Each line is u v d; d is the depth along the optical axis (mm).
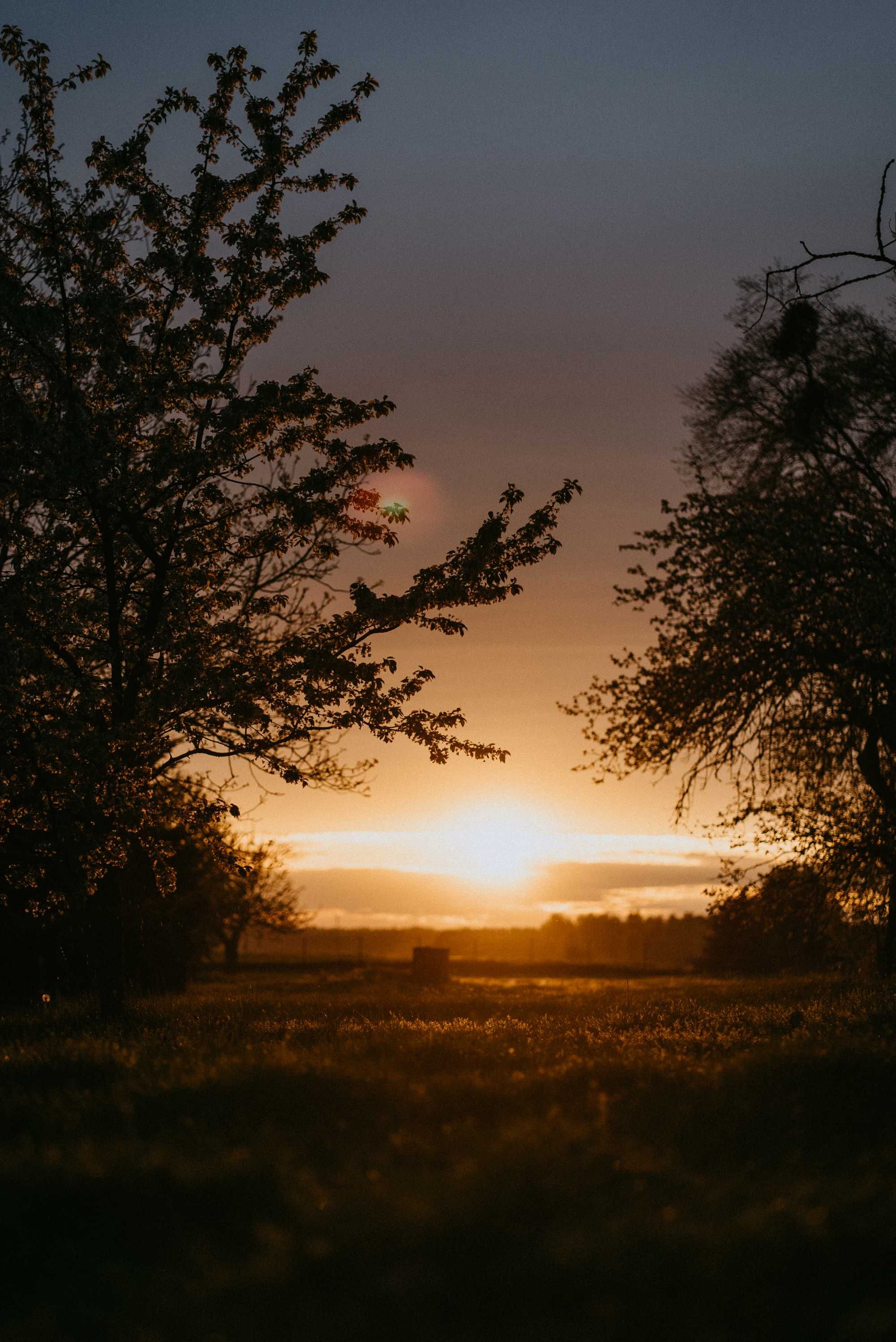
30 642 15930
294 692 16703
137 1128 7391
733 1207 5613
